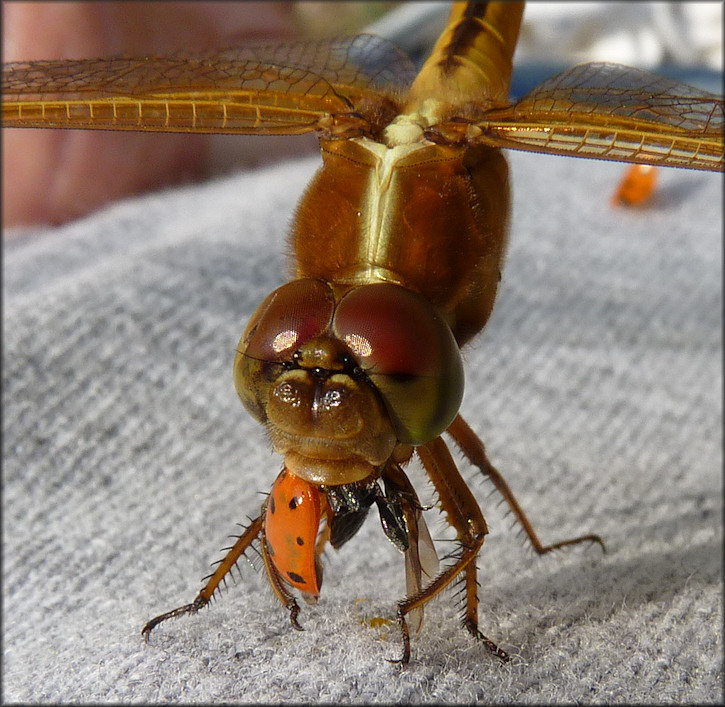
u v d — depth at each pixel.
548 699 0.05
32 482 0.06
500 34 0.06
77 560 0.06
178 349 0.07
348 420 0.05
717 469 0.07
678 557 0.06
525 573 0.06
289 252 0.05
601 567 0.06
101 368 0.07
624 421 0.07
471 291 0.05
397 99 0.05
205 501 0.06
